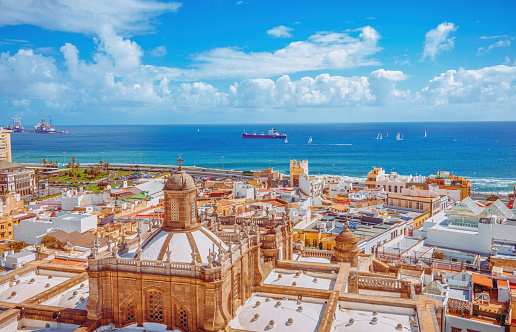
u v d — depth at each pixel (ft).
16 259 246.68
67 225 364.99
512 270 232.73
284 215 194.80
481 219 325.83
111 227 370.32
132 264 129.70
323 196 581.94
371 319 140.46
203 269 122.52
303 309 139.54
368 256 222.89
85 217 380.58
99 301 131.85
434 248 317.63
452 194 562.25
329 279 170.19
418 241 334.24
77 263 245.86
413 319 141.69
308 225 362.12
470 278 223.10
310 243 321.11
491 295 205.98
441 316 151.43
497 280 208.54
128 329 130.52
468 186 572.92
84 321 134.00
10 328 134.10
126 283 130.93
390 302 147.33
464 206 349.61
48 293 148.97
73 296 150.20
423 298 154.10
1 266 249.34
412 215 443.73
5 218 400.26
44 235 326.65
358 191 603.67
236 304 138.72
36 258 259.19
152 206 495.00
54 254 267.39
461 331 174.91
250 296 152.56
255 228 164.76
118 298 131.64
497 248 288.30
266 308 139.44
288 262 176.45
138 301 130.21
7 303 142.61
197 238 137.59
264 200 481.46
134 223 385.70
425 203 478.18
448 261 279.28
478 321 172.65
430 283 199.62
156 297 130.00
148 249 135.85
